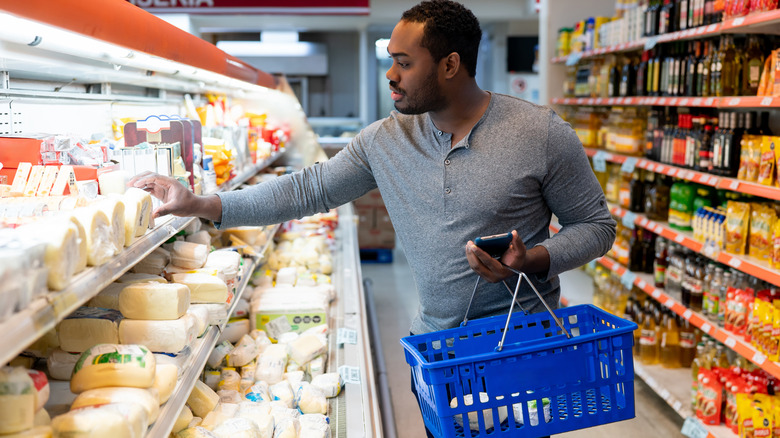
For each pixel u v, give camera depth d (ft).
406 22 5.58
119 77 7.39
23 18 3.29
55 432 3.60
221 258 7.14
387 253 23.97
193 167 7.09
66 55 5.11
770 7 9.05
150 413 4.09
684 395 11.14
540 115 5.87
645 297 14.23
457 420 5.47
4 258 2.84
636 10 14.07
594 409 5.41
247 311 9.55
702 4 11.15
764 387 9.74
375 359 13.87
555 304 6.45
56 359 4.68
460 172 5.86
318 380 7.78
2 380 3.18
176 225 5.75
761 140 9.47
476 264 5.16
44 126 6.83
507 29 40.83
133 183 5.54
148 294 4.91
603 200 6.14
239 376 7.55
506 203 5.85
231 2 25.91
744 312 9.80
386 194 6.32
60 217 3.59
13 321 2.84
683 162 11.87
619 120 15.33
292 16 33.73
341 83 40.60
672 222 12.26
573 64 18.37
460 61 5.63
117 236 4.18
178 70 7.25
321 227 14.80
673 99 12.00
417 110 5.73
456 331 5.84
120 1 4.64
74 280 3.53
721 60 10.50
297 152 16.14
